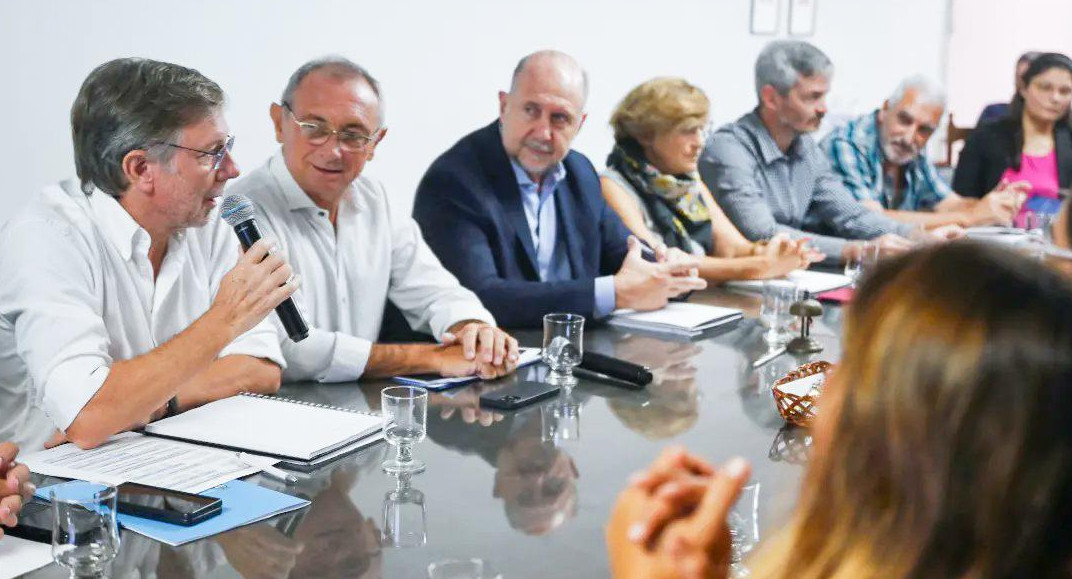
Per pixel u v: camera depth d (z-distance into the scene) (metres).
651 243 3.95
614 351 2.80
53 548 1.44
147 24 3.32
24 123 3.14
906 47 5.97
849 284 3.76
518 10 4.22
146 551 1.52
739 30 5.05
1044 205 5.48
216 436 1.98
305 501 1.71
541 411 2.25
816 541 0.75
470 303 2.94
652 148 4.07
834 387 0.74
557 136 3.42
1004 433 0.65
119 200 2.21
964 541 0.68
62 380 1.98
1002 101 6.46
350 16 3.76
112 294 2.21
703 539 0.74
